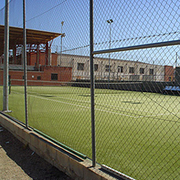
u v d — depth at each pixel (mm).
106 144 4402
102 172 2734
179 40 2023
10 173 3439
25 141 4789
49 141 4000
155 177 2912
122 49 2555
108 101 13852
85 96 16656
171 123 6934
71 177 3197
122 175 2576
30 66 33344
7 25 7285
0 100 10625
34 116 7703
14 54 35031
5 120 6254
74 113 8727
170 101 14070
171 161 3514
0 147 4703
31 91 20453
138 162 3445
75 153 3373
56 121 6855
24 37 4977
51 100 13633
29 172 3471
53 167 3607
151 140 4785
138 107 11203
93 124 2912
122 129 5875
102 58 3043
